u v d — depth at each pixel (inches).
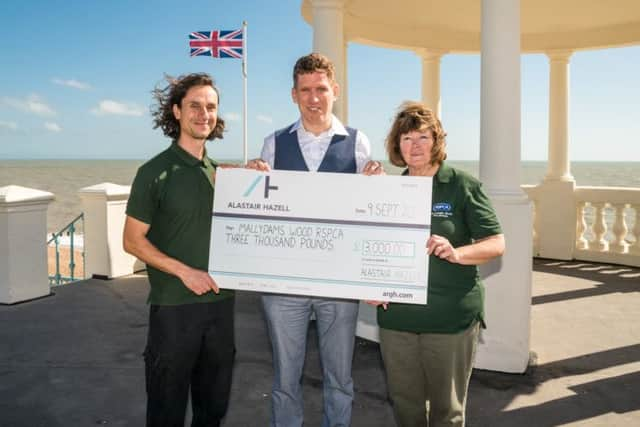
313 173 93.3
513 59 145.6
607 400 134.5
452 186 88.9
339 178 92.7
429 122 87.7
